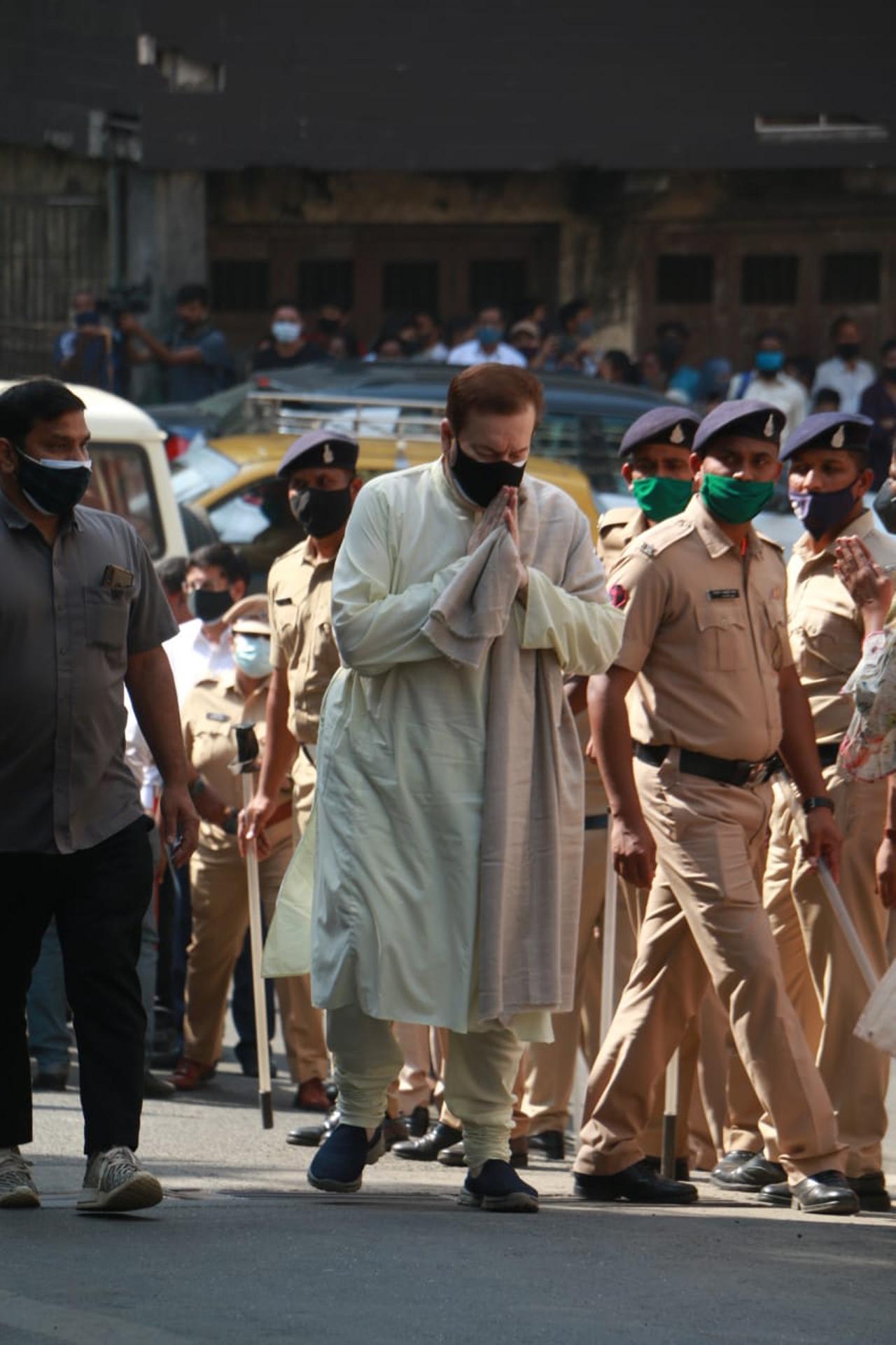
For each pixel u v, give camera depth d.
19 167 52.28
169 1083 21.28
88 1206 13.17
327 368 38.97
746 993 14.88
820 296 61.66
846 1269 12.35
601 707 15.12
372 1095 14.47
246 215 61.00
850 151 57.16
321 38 56.47
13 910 13.62
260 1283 11.10
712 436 15.03
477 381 13.38
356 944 13.49
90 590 13.36
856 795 15.88
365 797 13.59
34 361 51.97
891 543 16.33
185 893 23.27
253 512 32.72
